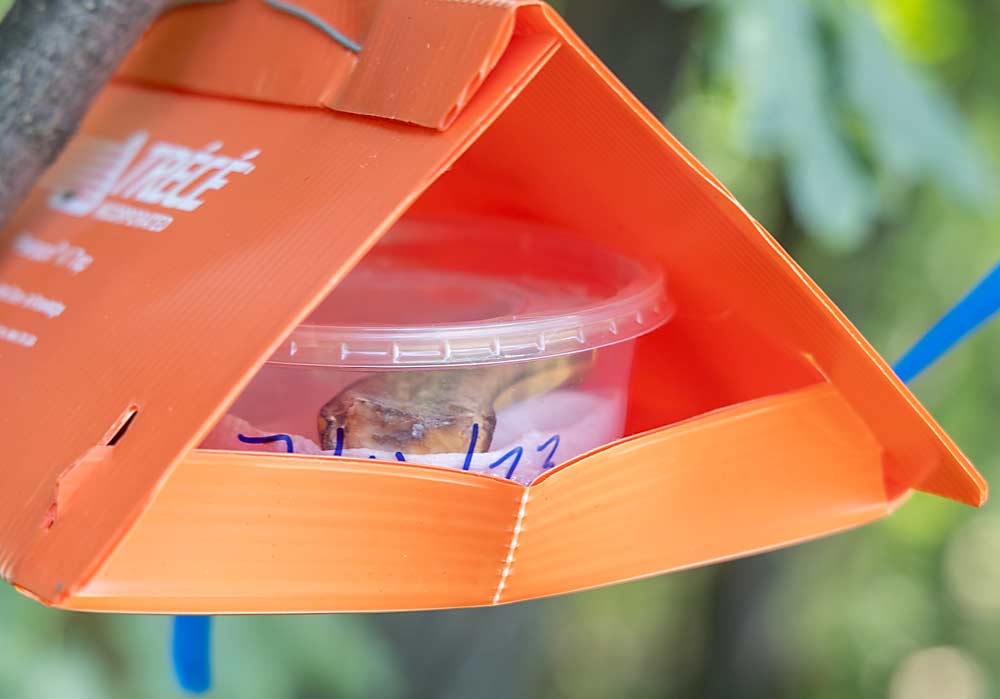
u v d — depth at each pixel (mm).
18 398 552
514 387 586
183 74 638
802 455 587
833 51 922
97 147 647
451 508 530
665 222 593
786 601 2256
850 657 3002
